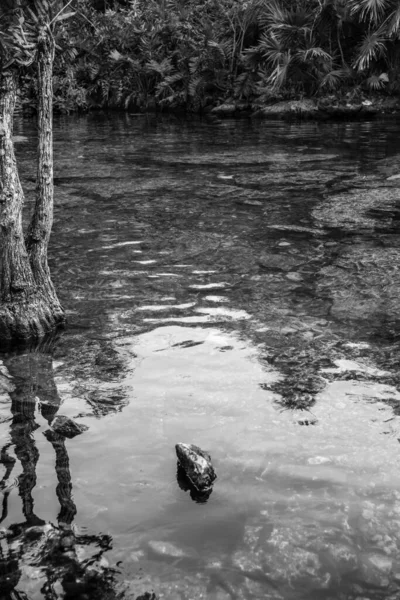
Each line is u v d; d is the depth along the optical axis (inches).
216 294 141.9
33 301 120.3
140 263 166.4
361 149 372.5
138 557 62.1
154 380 100.9
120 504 70.1
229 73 672.4
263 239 188.7
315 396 95.0
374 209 224.4
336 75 592.1
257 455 79.7
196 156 357.7
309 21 601.3
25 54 108.8
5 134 113.3
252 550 63.0
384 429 85.8
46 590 58.2
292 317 127.5
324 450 80.7
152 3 768.9
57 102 712.4
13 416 89.6
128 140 441.1
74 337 118.9
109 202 243.0
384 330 120.3
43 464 77.7
